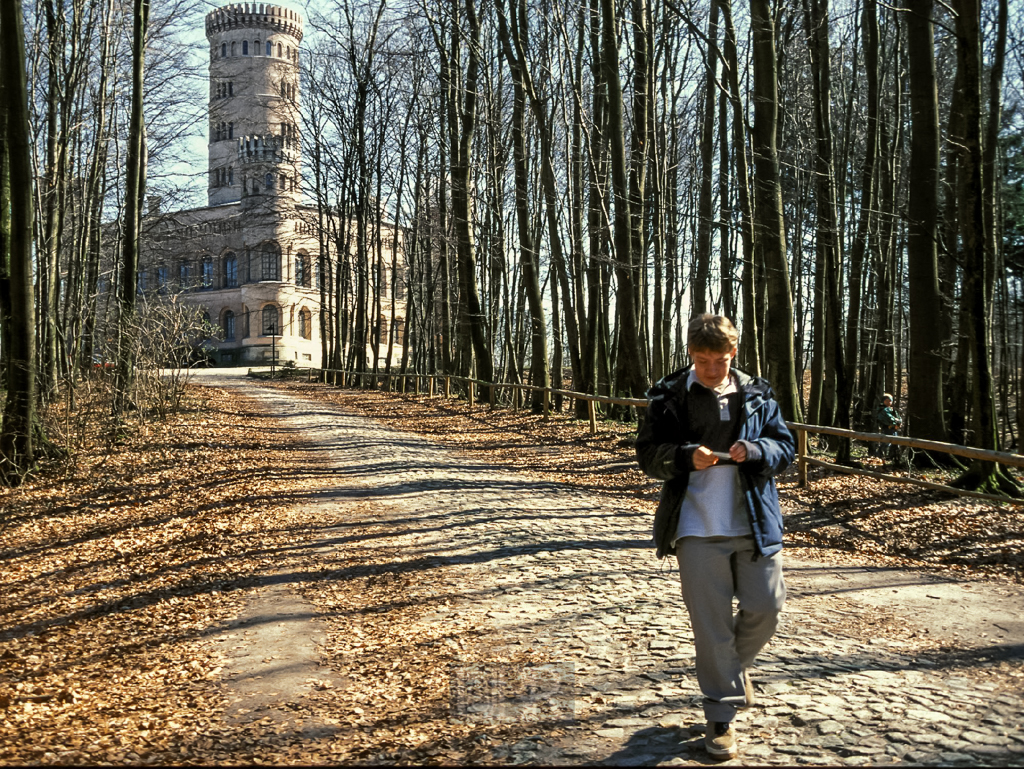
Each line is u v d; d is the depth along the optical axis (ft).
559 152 106.83
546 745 12.40
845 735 12.08
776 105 48.78
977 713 12.78
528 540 28.91
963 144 37.88
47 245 72.54
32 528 34.81
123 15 82.89
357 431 70.85
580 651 16.92
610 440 57.16
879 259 69.26
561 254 72.54
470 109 87.66
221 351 263.29
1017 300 72.74
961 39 35.53
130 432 58.75
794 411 48.62
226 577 26.37
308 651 18.44
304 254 260.01
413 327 146.10
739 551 11.94
